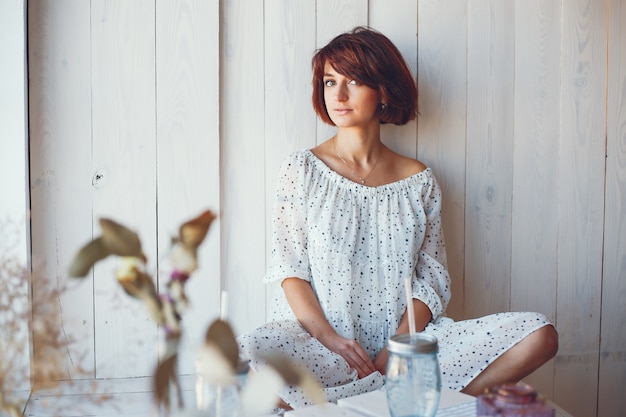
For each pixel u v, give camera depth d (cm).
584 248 240
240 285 222
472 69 231
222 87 218
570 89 236
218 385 93
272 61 220
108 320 212
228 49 217
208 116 215
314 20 221
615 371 241
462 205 233
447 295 207
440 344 189
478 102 232
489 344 179
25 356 181
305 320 193
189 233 88
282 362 92
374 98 206
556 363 240
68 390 201
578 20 235
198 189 216
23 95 197
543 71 235
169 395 90
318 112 216
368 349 199
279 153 221
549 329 178
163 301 89
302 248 203
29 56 205
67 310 210
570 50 235
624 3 237
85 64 208
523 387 105
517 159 235
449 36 229
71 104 208
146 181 213
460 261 234
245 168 220
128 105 211
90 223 211
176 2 212
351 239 200
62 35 207
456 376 177
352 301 198
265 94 220
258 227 222
